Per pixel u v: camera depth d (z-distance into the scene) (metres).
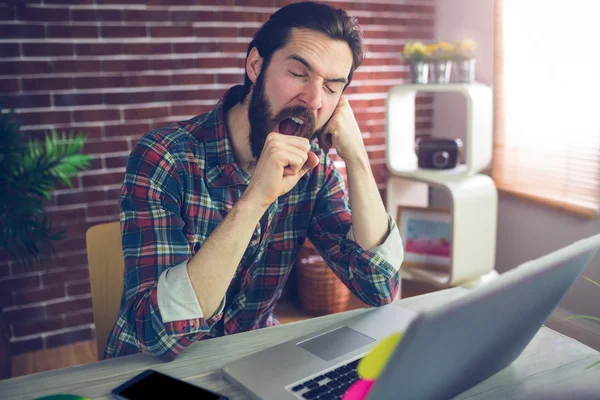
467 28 3.04
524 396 0.88
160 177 1.18
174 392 0.89
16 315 2.67
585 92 2.40
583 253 0.81
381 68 3.23
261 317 1.42
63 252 2.72
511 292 0.72
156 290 1.02
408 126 2.88
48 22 2.55
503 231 2.92
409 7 3.22
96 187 2.74
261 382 0.90
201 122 1.29
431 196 3.35
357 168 1.31
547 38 2.55
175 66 2.79
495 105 2.86
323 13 1.16
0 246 2.30
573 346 1.05
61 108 2.63
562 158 2.54
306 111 1.18
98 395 0.90
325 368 0.94
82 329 2.80
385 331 1.08
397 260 1.29
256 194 1.07
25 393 0.90
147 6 2.70
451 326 0.66
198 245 1.27
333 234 1.38
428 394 0.77
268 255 1.39
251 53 1.24
